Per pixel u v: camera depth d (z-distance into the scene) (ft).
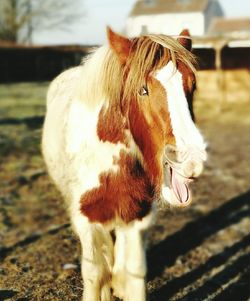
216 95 60.29
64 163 10.07
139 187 8.63
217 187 23.82
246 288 12.60
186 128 6.97
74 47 47.55
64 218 18.06
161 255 14.89
